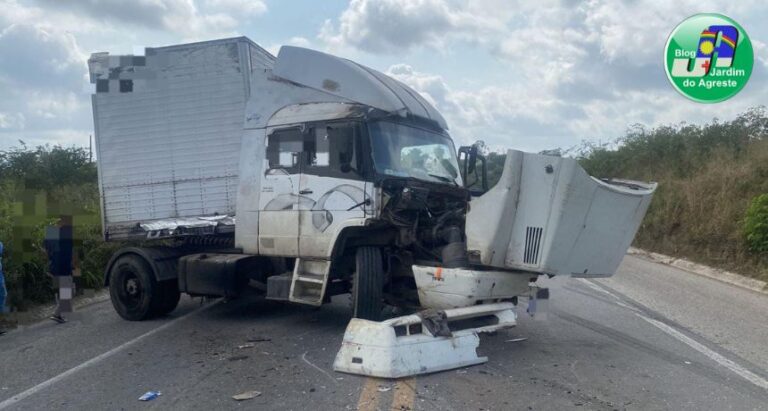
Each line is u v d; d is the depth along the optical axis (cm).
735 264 1512
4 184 1304
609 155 3036
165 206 930
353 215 761
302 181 806
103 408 538
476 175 877
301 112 820
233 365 664
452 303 676
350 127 771
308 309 982
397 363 595
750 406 537
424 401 534
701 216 1809
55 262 948
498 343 745
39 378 637
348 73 809
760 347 748
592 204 671
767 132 2314
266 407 528
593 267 706
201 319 933
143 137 934
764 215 1458
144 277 923
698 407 532
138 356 718
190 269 899
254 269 876
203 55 904
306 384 587
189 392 575
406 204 752
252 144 858
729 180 1842
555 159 648
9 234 984
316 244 791
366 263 753
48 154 2384
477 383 585
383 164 769
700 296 1142
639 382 597
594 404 533
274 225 830
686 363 668
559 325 848
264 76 865
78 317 982
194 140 912
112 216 954
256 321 902
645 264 1670
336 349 716
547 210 652
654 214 2016
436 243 768
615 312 952
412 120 844
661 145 2742
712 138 2530
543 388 573
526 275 716
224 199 905
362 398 541
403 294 798
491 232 666
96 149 954
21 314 952
